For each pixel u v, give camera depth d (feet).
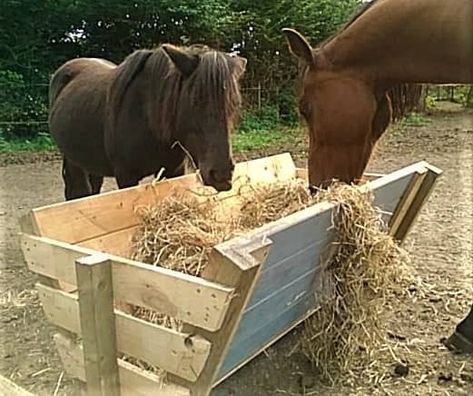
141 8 34.30
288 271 5.73
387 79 6.95
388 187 7.06
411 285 9.19
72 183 12.17
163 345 4.90
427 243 12.24
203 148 7.91
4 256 11.50
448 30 6.48
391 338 7.82
